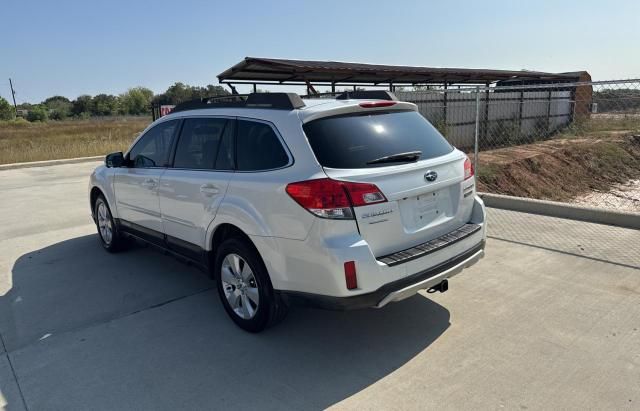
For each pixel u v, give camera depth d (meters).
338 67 14.02
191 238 4.27
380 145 3.38
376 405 2.87
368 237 3.09
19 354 3.62
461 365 3.24
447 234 3.63
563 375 3.08
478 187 13.23
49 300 4.60
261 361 3.41
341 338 3.68
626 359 3.22
